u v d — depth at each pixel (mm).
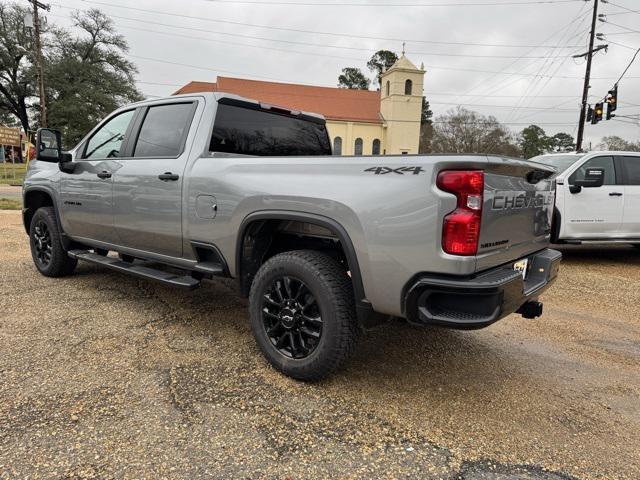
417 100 52406
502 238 2590
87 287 4746
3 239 7359
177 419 2424
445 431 2441
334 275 2719
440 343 3717
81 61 43938
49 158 4484
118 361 3068
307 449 2229
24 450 2121
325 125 4828
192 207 3414
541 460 2234
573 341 3904
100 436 2250
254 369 3041
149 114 4000
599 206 7023
